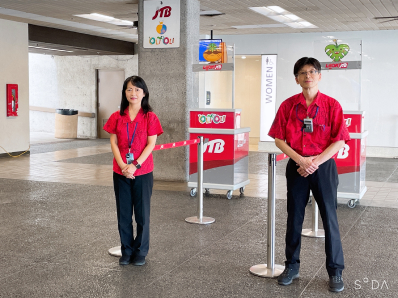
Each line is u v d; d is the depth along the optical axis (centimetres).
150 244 475
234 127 705
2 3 959
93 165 1061
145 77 859
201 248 464
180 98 843
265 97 1398
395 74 1255
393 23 1149
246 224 560
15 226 539
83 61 1819
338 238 358
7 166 1032
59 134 1758
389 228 545
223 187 712
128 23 1233
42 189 766
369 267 412
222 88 1111
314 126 352
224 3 924
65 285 365
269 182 393
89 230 523
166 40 840
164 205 661
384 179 905
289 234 371
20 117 1229
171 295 347
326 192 354
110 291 354
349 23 1160
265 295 349
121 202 405
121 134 397
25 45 1224
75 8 1006
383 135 1275
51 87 1903
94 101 1812
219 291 356
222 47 753
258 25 1224
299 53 1357
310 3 920
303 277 387
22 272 392
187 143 543
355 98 746
